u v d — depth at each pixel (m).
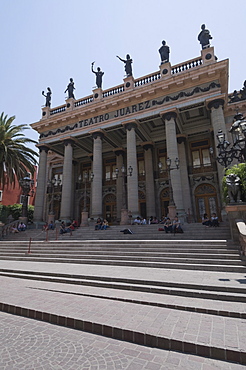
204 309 4.38
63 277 7.16
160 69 19.09
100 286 6.27
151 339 3.43
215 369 2.82
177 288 5.59
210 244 9.10
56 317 4.27
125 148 24.66
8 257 11.65
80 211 25.91
